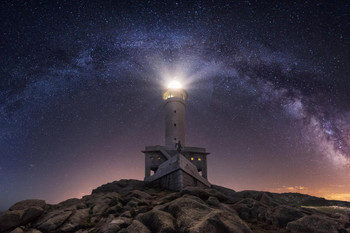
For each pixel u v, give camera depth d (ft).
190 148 132.67
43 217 45.80
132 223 34.14
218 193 60.54
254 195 69.92
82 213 47.44
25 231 40.47
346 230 36.91
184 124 148.36
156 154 129.70
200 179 94.99
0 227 40.11
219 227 30.99
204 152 133.80
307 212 48.16
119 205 51.49
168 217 35.45
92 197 65.10
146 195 65.67
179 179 79.87
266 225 41.50
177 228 33.14
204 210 37.27
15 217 41.96
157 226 33.19
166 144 139.64
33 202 51.16
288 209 43.83
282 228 39.99
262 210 46.91
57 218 43.09
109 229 34.63
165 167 92.48
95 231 36.91
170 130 142.00
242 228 32.01
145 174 125.18
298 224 38.27
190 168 90.02
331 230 35.78
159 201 56.75
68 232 40.11
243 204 50.37
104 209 51.19
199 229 29.91
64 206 56.34
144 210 48.52
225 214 34.24
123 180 100.01
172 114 146.61
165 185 89.10
